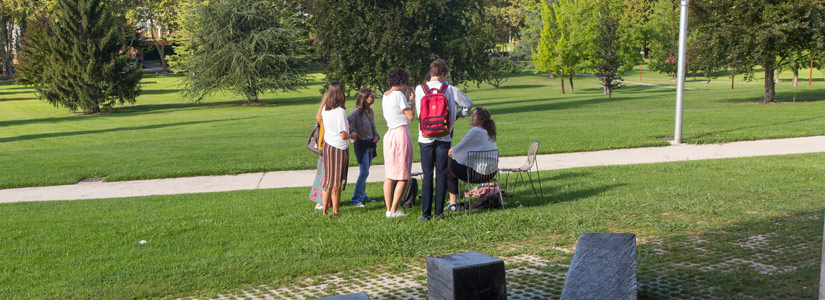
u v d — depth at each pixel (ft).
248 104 166.30
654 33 207.72
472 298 13.67
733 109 84.02
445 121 24.62
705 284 16.52
